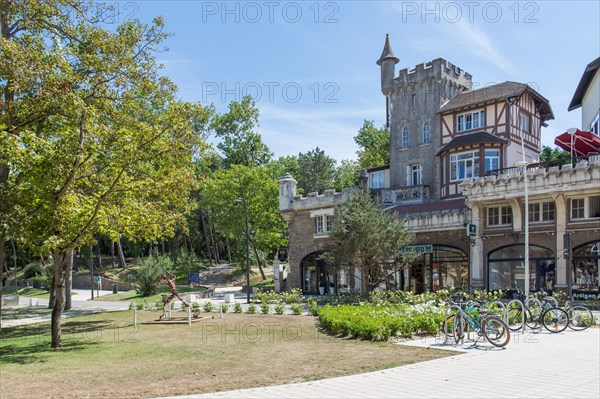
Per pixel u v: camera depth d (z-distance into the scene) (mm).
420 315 14039
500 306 17094
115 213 14438
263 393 7520
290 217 41656
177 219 18500
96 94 15984
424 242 32156
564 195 25844
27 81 13766
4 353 12148
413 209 34000
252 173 49531
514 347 11703
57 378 8742
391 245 26578
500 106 33562
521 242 27609
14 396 7492
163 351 11547
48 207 13047
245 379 8484
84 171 14188
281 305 21906
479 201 28953
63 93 13156
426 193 36250
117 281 58562
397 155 39938
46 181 12312
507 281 28422
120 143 13883
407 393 7492
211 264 67812
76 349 12398
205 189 50875
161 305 25516
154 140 14195
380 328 12781
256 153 60375
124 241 72438
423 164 38000
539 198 27219
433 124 37531
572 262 26031
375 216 27109
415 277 32906
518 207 27734
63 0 18109
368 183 42344
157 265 41906
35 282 61688
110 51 16531
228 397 7309
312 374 8836
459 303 13141
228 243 66750
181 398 7234
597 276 25125
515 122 33844
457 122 36000
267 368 9375
